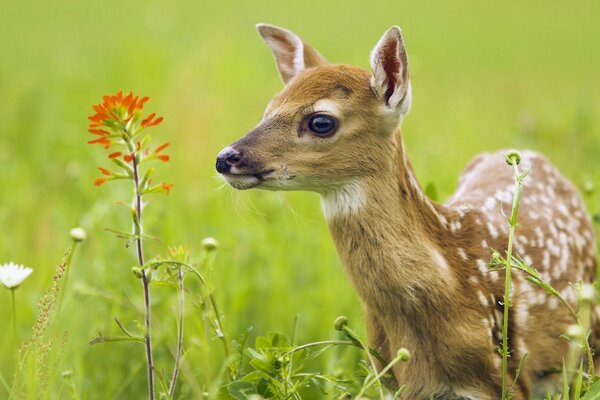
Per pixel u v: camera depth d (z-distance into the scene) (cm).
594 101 2277
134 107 829
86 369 1087
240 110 1988
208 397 892
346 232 930
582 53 3047
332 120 910
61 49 2695
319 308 1206
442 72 2725
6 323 1152
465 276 935
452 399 937
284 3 3791
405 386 889
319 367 1130
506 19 3619
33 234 1377
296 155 914
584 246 1095
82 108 2025
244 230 1339
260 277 1259
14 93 2062
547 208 1063
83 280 1182
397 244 914
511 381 942
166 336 1091
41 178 1647
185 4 3656
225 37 2636
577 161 1574
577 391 839
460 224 972
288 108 921
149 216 1275
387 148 922
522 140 1694
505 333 846
